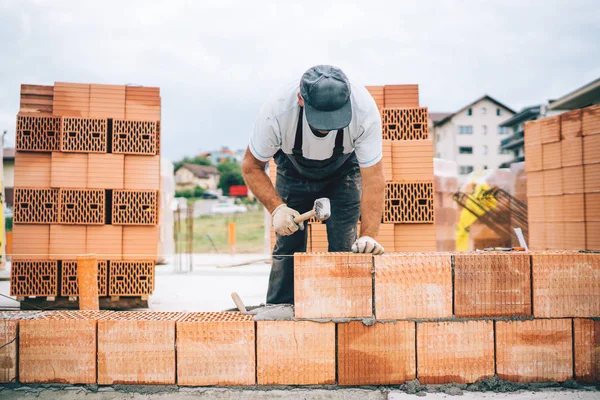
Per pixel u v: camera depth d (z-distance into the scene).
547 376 2.86
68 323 2.84
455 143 52.94
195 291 7.65
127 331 2.83
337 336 2.82
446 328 2.84
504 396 2.74
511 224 10.18
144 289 6.07
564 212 7.58
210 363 2.81
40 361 2.84
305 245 3.83
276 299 3.80
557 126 7.74
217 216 38.81
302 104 3.01
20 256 6.01
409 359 2.83
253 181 3.31
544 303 2.86
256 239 26.00
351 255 2.82
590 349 2.86
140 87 6.23
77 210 6.07
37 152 6.14
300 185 3.70
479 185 10.37
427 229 5.66
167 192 14.35
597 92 17.92
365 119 3.07
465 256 2.86
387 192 5.66
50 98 6.25
